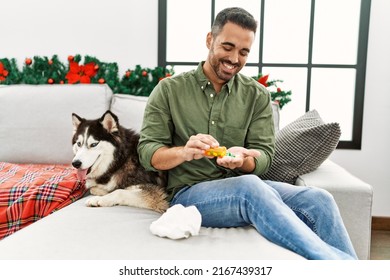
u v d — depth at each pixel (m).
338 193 1.40
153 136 1.38
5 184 1.63
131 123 2.02
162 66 2.48
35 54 2.48
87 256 0.96
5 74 2.39
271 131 1.47
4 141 2.11
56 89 2.15
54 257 0.95
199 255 0.96
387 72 2.42
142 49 2.46
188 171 1.38
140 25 2.44
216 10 2.49
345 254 1.04
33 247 1.00
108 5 2.42
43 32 2.46
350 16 2.46
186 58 2.57
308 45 2.49
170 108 1.39
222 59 1.31
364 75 2.43
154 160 1.31
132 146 1.57
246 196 1.12
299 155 1.57
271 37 2.52
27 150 2.10
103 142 1.48
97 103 2.11
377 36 2.39
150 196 1.39
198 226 1.11
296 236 1.00
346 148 2.49
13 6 2.44
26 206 1.50
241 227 1.21
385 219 2.52
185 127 1.40
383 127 2.47
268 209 1.06
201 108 1.39
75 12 2.43
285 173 1.58
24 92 2.15
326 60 2.53
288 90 2.51
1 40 2.48
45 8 2.43
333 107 2.57
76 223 1.18
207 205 1.20
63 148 2.08
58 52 2.47
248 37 1.28
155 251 0.99
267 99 1.47
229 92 1.40
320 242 1.02
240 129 1.41
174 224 1.09
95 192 1.56
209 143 1.17
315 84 2.55
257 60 2.54
